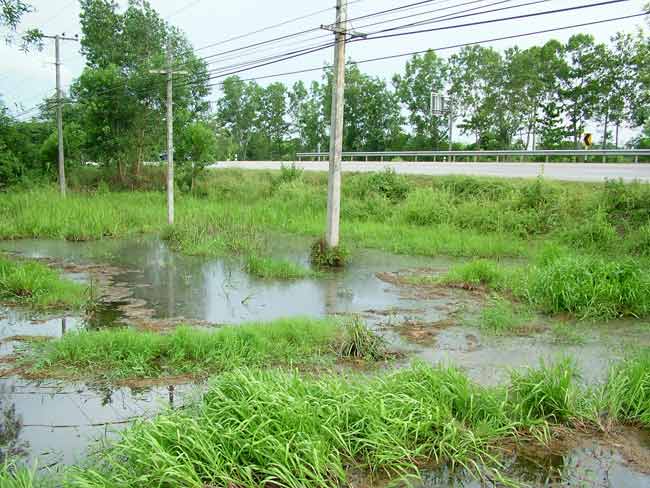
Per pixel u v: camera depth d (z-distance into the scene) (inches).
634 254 572.7
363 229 766.5
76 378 280.7
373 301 443.5
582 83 1371.8
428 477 197.3
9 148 1299.2
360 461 203.2
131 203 1013.2
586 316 394.3
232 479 182.4
